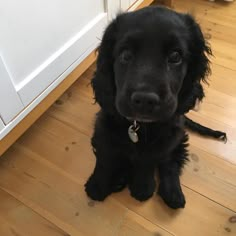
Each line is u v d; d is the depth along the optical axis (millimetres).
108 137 995
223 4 1867
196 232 1069
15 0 923
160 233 1066
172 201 1096
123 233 1067
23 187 1173
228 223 1088
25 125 1234
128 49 802
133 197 1137
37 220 1097
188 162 1229
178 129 1019
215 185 1174
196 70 915
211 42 1658
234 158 1247
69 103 1415
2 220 1101
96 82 966
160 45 774
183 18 861
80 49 1282
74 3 1142
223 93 1447
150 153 1005
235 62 1568
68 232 1069
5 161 1240
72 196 1147
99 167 1128
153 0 1761
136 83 754
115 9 1370
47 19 1064
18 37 992
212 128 1341
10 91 1043
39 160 1240
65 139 1300
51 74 1191
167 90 763
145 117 799
